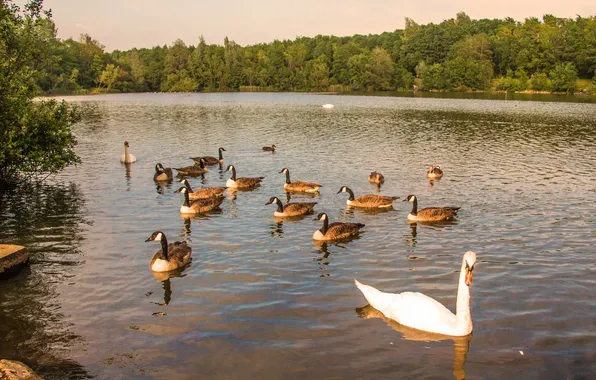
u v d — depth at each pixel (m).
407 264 18.08
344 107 103.38
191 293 15.83
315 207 26.55
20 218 24.11
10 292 15.94
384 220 23.94
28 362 12.23
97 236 21.44
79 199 27.98
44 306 15.02
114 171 36.47
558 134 58.19
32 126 30.03
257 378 11.49
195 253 19.45
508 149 46.78
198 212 25.19
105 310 14.77
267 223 23.48
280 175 35.16
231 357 12.32
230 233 21.94
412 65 179.62
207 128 65.00
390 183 32.28
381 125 68.00
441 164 38.94
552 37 161.62
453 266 17.78
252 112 91.38
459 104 111.19
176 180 33.69
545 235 21.05
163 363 12.12
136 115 84.38
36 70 32.31
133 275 17.30
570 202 26.66
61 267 17.95
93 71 177.50
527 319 13.91
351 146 48.72
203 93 180.12
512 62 168.62
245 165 39.12
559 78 149.12
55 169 31.06
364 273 17.30
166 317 14.31
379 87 175.88
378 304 14.36
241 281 16.70
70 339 13.20
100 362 12.20
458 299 13.24
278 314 14.39
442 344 12.79
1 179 31.33
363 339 13.06
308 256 19.00
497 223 22.94
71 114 32.56
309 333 13.35
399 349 12.59
